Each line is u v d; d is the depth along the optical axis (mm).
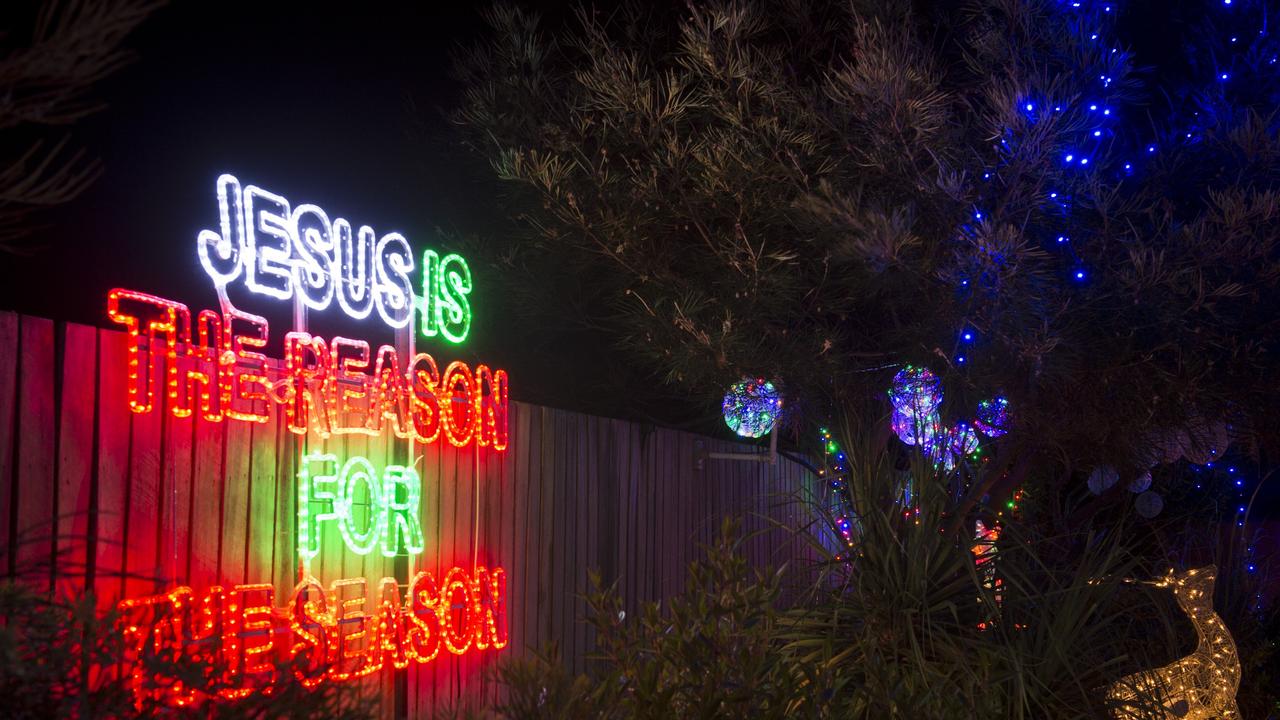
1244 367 6137
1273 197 5871
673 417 9438
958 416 6574
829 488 6516
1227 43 7070
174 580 3930
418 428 5312
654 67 7895
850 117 6477
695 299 6527
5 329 3428
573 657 6570
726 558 3303
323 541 4746
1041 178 6078
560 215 6707
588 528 6781
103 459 3715
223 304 4227
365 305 5164
